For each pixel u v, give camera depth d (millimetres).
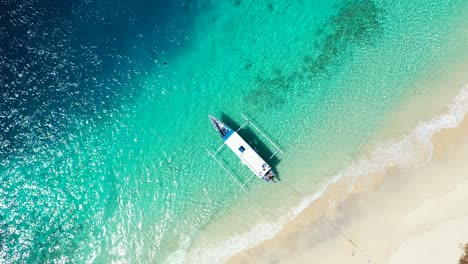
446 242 25688
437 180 26984
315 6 31172
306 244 27594
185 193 29953
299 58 30594
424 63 29422
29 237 30438
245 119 30234
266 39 31125
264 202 28891
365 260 26531
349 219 27453
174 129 30797
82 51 32125
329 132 29406
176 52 31781
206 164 30031
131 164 30828
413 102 28906
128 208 30359
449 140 27594
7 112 31594
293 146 29500
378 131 28828
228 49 31328
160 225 29812
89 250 30156
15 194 30953
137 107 31422
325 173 28625
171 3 32344
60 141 31344
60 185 30953
